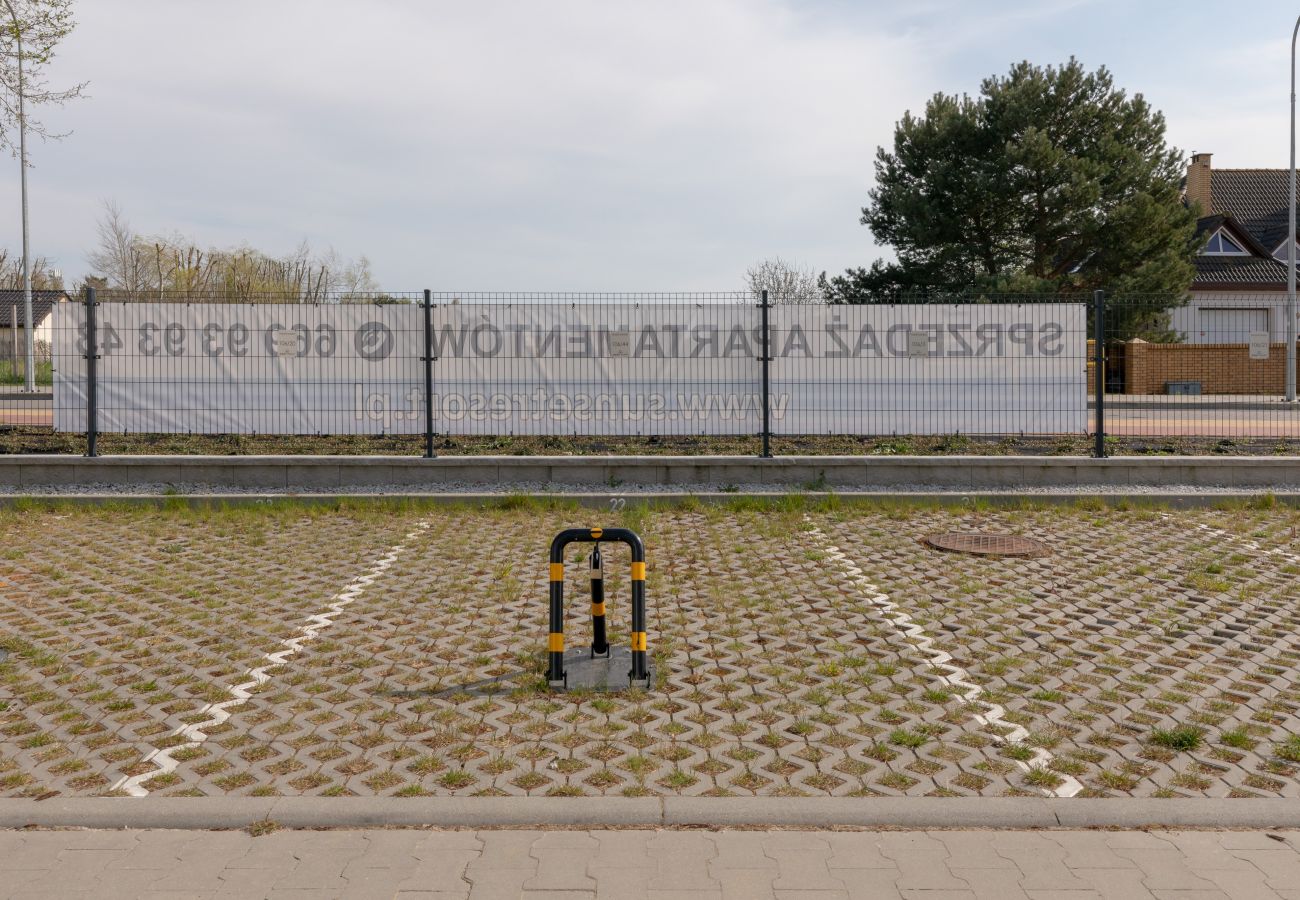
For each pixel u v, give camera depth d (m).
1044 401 13.30
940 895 3.73
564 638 6.58
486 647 6.48
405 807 4.32
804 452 12.74
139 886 3.79
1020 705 5.51
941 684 5.83
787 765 4.77
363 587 7.97
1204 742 5.02
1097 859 4.00
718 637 6.69
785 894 3.73
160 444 13.11
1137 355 14.10
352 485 11.91
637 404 13.23
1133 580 8.12
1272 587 7.88
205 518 10.77
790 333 13.18
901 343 13.20
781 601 7.54
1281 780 4.61
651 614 7.21
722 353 13.17
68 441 13.32
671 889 3.76
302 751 4.92
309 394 13.32
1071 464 11.81
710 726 5.22
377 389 13.29
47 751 4.93
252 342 13.29
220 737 5.09
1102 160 26.75
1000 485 11.83
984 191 26.12
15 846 4.09
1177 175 28.09
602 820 4.29
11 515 10.88
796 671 6.04
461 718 5.33
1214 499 11.20
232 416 13.35
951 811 4.32
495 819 4.29
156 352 13.30
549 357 13.23
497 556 9.00
